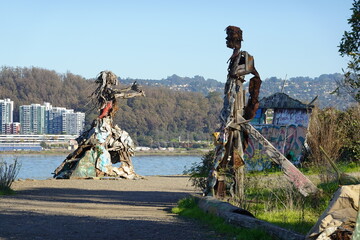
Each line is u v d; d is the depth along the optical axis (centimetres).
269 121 3606
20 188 2114
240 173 1495
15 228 982
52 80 16738
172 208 1378
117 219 1148
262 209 1247
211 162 1662
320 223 737
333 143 2600
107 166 2859
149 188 2212
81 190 2077
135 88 2988
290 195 1282
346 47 1324
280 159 1448
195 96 13438
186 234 956
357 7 1313
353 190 765
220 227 1000
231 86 1503
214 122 12769
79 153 2900
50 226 1022
